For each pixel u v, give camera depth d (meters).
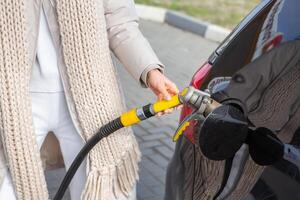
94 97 2.13
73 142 2.25
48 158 2.41
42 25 2.08
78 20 2.05
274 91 2.00
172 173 2.63
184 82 6.22
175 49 7.41
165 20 8.58
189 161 2.40
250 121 2.01
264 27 2.30
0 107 2.08
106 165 2.24
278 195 1.87
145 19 8.63
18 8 2.00
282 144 1.90
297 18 2.13
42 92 2.14
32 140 2.13
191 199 2.33
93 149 2.21
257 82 2.08
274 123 1.94
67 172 2.18
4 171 2.20
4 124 2.09
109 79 2.16
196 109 1.96
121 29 2.20
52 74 2.12
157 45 7.49
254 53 2.20
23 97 2.07
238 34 2.48
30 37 2.05
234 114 1.94
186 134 2.46
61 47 2.09
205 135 1.90
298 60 1.99
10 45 2.02
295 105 1.91
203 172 2.25
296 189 1.81
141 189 3.96
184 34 8.12
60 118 2.20
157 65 2.17
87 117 2.15
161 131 4.86
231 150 1.96
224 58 2.42
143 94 5.63
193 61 6.98
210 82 2.37
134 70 2.18
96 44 2.09
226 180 2.09
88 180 2.23
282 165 1.88
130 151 2.29
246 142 1.99
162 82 2.14
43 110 2.18
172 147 4.61
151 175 4.16
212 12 9.20
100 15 2.09
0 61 2.03
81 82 2.11
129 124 2.06
